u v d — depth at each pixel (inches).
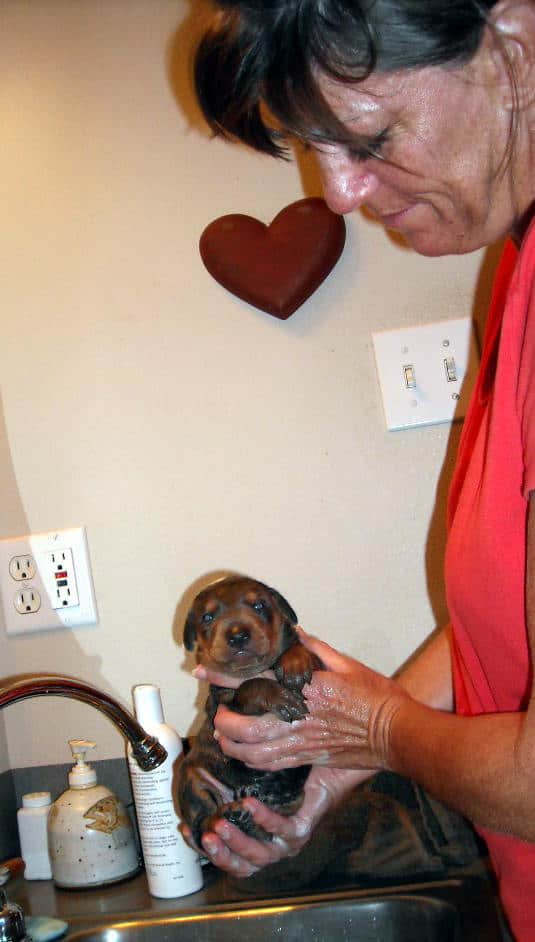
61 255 58.6
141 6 58.9
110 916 45.5
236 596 49.7
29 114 59.1
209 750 48.3
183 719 56.6
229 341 57.5
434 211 35.6
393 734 37.9
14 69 59.1
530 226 33.4
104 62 58.9
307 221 55.2
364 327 57.1
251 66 31.9
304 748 42.4
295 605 56.6
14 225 59.0
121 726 45.9
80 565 56.8
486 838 39.1
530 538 30.0
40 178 59.0
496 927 40.4
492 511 33.9
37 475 58.1
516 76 30.7
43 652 57.4
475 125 31.8
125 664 57.1
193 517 57.2
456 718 35.0
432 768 33.8
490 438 34.4
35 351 58.5
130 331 58.1
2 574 57.3
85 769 52.3
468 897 43.3
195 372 57.6
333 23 29.0
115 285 58.3
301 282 55.2
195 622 50.6
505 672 35.9
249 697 43.6
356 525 56.6
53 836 50.8
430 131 31.7
